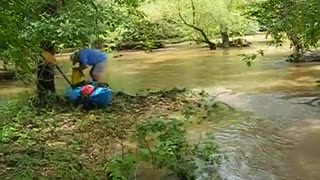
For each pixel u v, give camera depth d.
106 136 8.04
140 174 6.10
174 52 23.67
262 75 14.59
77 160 6.62
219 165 6.44
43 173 6.08
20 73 5.11
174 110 9.97
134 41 25.39
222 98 11.23
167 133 6.62
